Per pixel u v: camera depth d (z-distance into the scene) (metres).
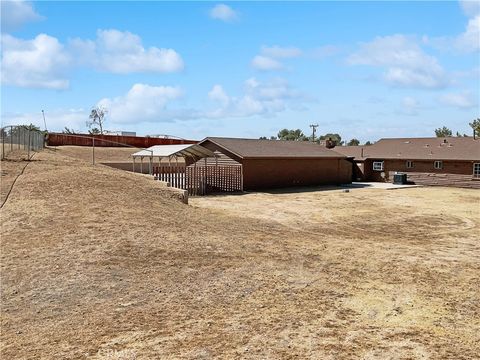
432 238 16.83
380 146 49.09
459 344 7.31
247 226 17.39
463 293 10.02
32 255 10.94
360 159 46.03
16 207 14.38
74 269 10.34
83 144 50.72
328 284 10.45
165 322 8.05
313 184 39.75
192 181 30.86
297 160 38.00
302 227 18.58
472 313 8.80
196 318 8.27
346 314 8.61
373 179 46.50
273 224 18.78
